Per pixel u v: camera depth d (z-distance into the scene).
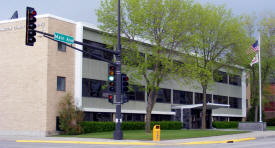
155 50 32.38
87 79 35.59
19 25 34.06
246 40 41.59
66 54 34.12
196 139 27.55
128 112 39.81
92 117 36.12
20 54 33.75
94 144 23.66
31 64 33.06
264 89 65.31
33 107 32.59
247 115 63.66
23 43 33.69
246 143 24.39
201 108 48.06
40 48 32.69
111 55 38.62
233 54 41.28
